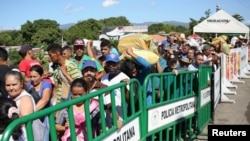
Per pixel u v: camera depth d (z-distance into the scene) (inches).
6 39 2474.2
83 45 242.5
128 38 233.8
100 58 258.1
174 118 226.4
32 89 177.5
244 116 342.3
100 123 151.4
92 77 172.6
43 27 2842.0
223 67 457.4
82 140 138.7
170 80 222.2
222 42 481.1
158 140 216.5
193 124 269.3
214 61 380.8
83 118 139.3
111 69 183.5
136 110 185.2
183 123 245.3
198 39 679.1
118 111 168.6
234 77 578.2
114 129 146.6
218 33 831.7
